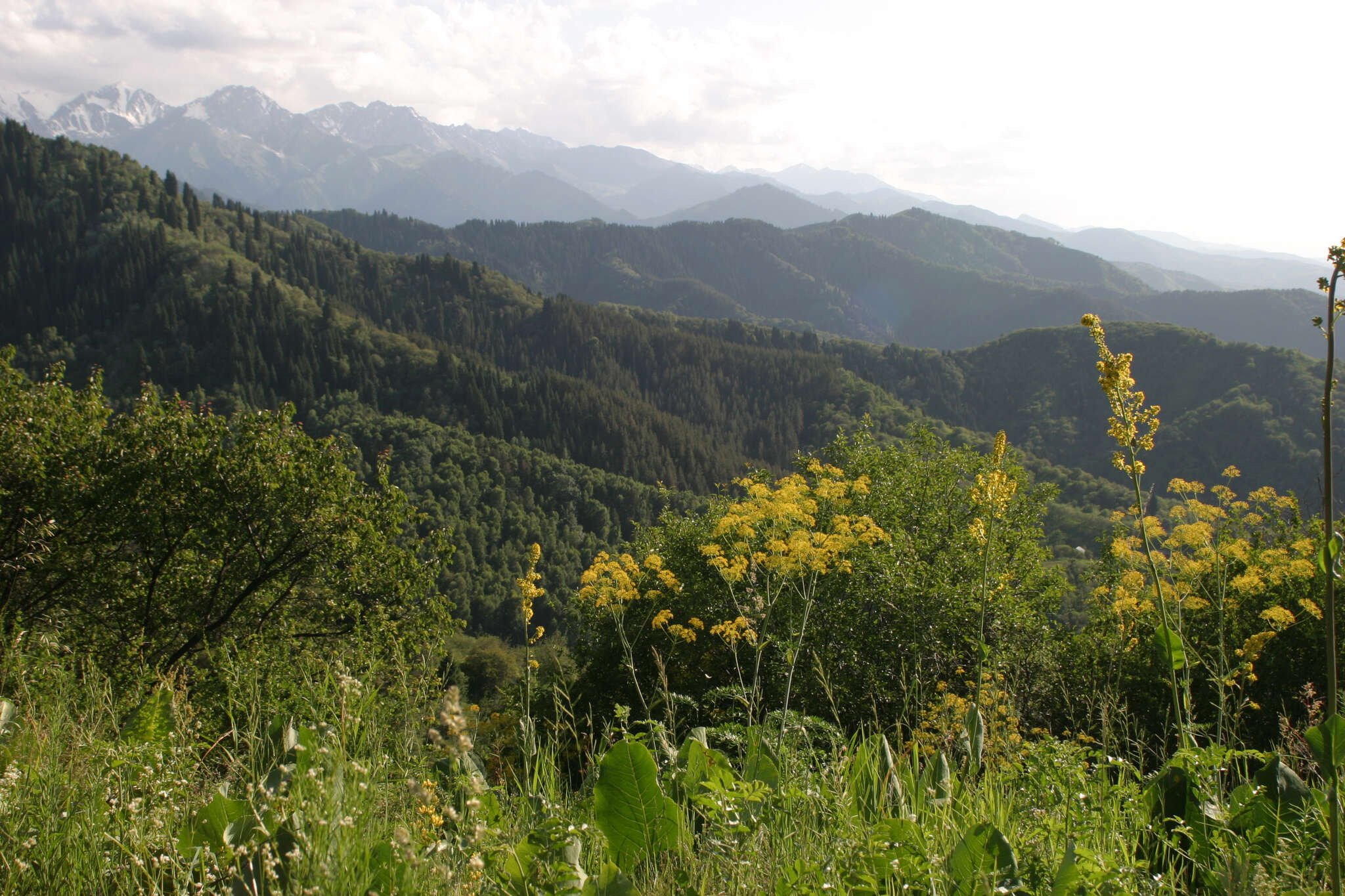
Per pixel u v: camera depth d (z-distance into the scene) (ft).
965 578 31.32
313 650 35.19
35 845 6.92
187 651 37.47
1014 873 6.50
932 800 8.93
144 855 6.95
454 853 7.06
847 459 47.73
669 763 10.51
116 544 42.16
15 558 36.01
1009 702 17.52
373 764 8.12
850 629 27.32
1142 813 8.32
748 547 16.39
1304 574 19.72
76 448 41.96
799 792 8.36
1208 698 18.69
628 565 18.74
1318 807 7.43
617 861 8.00
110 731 10.42
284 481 46.60
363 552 48.24
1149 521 18.54
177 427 45.42
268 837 6.25
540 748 11.84
